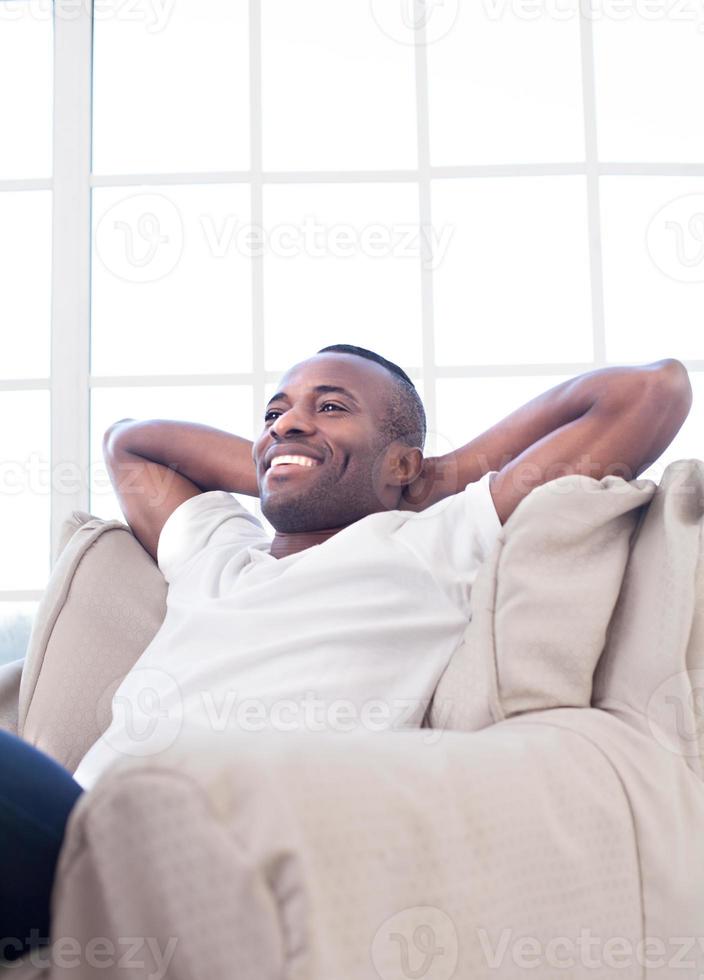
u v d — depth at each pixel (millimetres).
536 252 2281
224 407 2266
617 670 993
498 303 2273
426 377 2232
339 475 1254
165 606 1304
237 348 2285
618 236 2293
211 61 2371
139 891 514
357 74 2355
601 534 1031
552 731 821
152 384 2252
